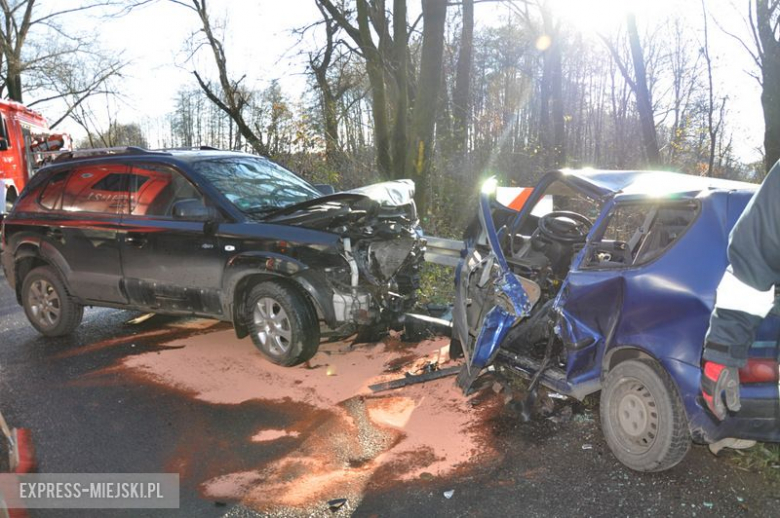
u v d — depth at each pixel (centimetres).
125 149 612
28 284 629
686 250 322
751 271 230
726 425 293
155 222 560
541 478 337
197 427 412
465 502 317
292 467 358
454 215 1141
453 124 1266
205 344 586
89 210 602
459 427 402
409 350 555
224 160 602
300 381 490
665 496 315
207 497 329
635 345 334
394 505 317
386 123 1144
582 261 375
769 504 305
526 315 388
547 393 429
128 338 614
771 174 224
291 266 491
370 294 502
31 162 1557
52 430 411
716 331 252
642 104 1414
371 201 507
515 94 2725
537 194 453
